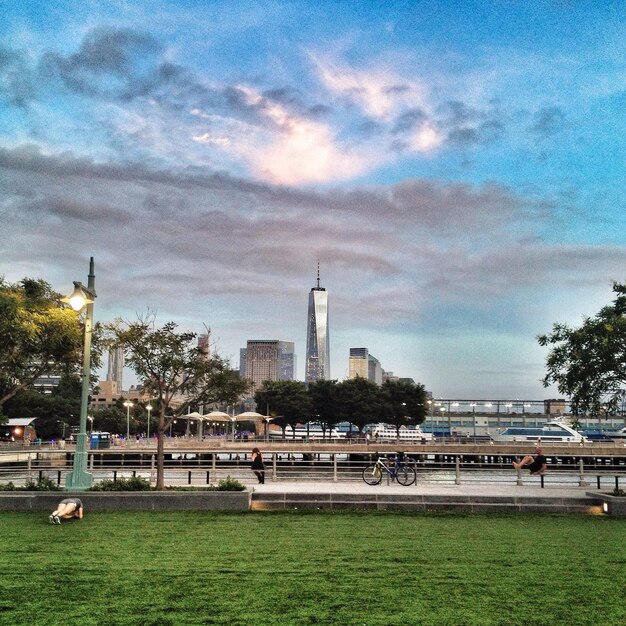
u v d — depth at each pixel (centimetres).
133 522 1606
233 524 1588
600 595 964
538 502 1931
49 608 868
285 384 10794
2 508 1847
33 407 10844
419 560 1188
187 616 840
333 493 1950
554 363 2128
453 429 14662
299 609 876
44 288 2902
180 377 2317
